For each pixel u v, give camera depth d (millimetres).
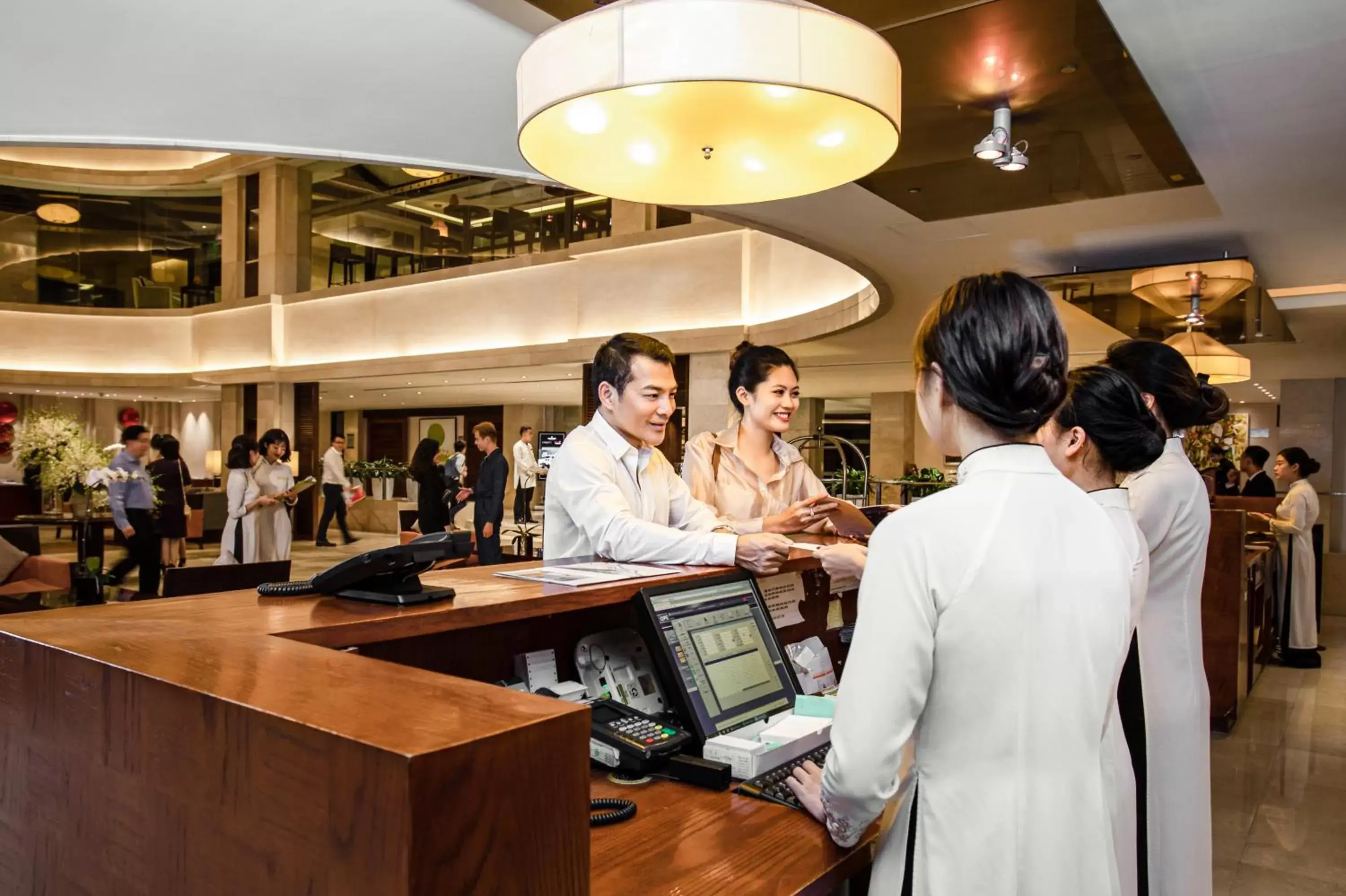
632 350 2047
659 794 1298
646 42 1577
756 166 2152
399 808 577
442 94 3207
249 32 2812
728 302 10523
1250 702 5496
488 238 16156
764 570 1746
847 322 7941
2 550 5566
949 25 2604
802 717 1556
